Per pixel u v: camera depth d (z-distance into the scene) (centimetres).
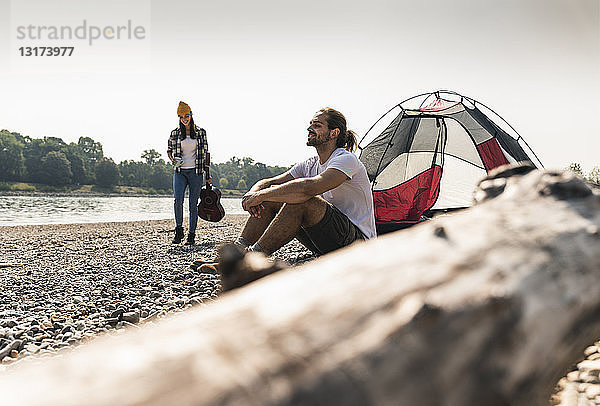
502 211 83
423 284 61
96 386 43
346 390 49
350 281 61
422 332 55
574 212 82
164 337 51
